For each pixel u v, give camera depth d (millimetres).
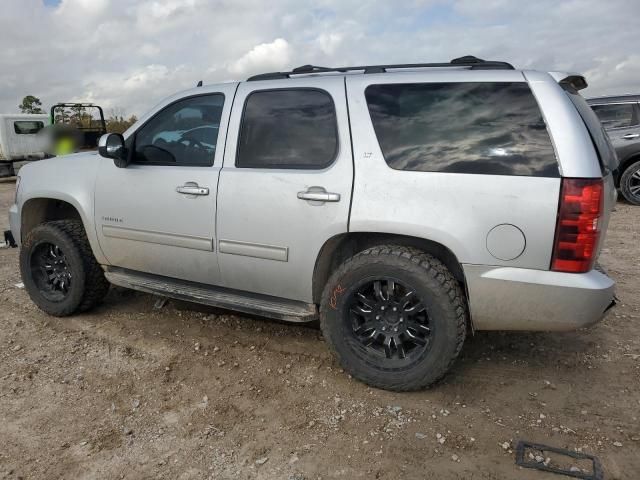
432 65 3328
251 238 3480
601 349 3779
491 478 2523
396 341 3197
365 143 3168
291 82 3477
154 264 3992
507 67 3162
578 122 2811
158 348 3893
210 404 3174
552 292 2795
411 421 2969
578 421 2951
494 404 3129
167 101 3947
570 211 2715
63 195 4238
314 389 3314
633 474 2527
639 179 9227
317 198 3205
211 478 2559
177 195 3719
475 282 2930
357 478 2539
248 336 4062
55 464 2666
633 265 5777
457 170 2945
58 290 4516
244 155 3555
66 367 3639
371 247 3303
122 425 2982
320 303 3432
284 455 2713
